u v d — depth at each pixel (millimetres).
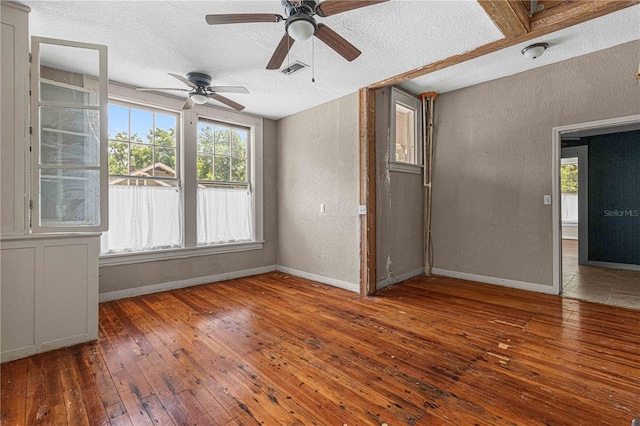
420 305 3230
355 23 2348
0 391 1770
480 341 2367
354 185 3852
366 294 3617
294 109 4512
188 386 1818
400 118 4395
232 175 4598
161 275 3836
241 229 4641
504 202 3838
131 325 2738
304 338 2465
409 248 4355
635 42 2912
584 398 1662
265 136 4922
